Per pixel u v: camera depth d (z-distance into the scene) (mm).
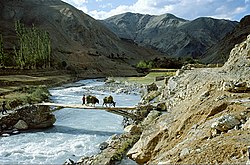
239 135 14000
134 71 154750
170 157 15555
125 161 21156
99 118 42312
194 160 13219
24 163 24781
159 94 50094
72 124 38969
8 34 165500
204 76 32219
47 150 28172
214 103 19484
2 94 51906
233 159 11922
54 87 83625
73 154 26766
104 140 31172
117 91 73938
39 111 37469
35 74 94000
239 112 16625
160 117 25562
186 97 28906
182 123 19750
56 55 154000
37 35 113250
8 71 85312
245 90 20734
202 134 16125
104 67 160500
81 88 84125
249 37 33375
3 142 31031
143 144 21422
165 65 151500
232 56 35781
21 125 35906
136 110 34406
